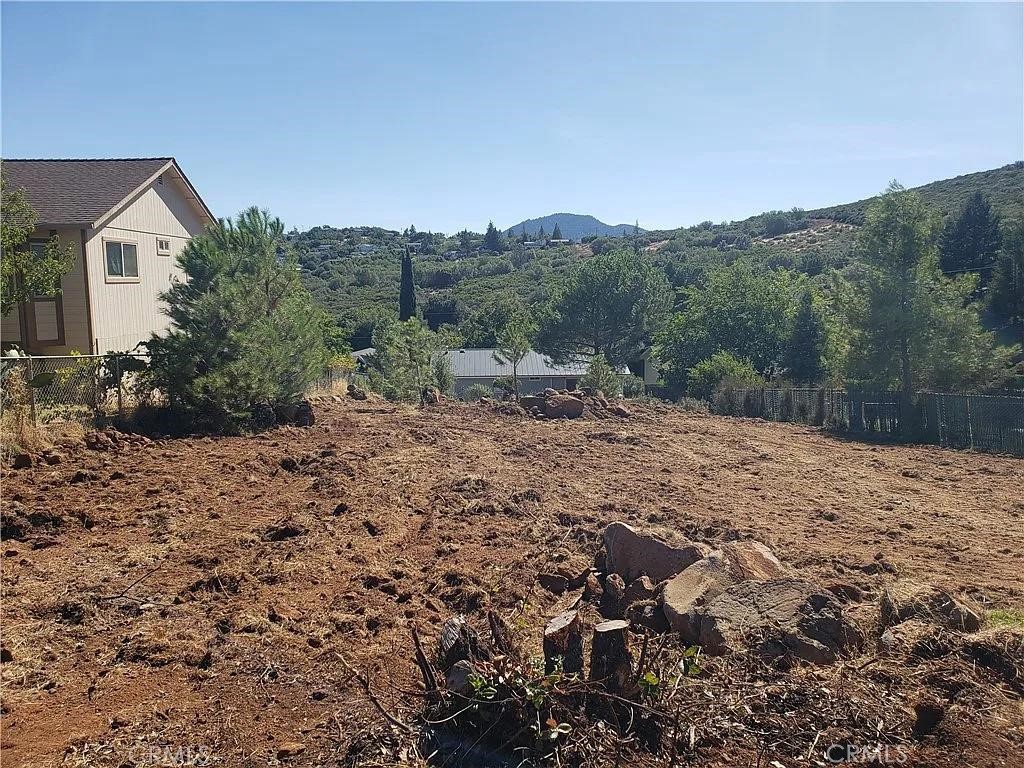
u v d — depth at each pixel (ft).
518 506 29.17
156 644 15.80
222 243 49.19
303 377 48.29
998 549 25.61
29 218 44.70
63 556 21.77
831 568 22.70
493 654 13.43
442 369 88.17
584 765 11.01
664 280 140.97
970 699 12.47
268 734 12.32
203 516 26.23
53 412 36.94
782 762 11.23
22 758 11.60
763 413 79.71
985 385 71.10
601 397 69.72
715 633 15.14
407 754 11.53
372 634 16.71
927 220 68.85
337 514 26.94
